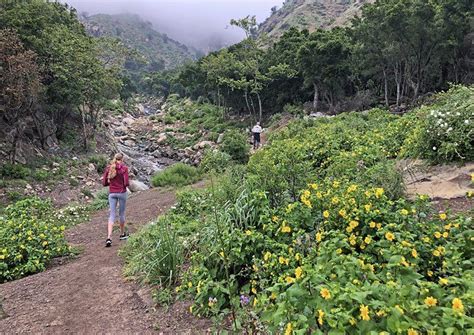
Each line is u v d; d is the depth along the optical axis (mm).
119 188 6730
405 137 8125
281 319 2303
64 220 9680
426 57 24891
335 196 3850
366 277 2463
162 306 3801
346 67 28875
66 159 19453
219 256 3793
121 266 5184
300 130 15094
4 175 14945
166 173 15758
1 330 3688
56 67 18375
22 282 5059
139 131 40219
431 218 3811
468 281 2285
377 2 25516
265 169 5195
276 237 3891
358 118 16203
